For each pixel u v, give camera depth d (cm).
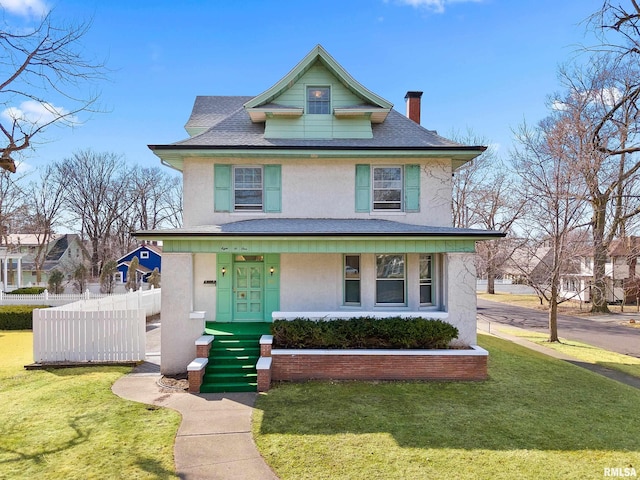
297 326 1166
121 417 862
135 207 6053
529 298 4666
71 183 5566
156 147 1334
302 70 1484
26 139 777
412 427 819
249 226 1316
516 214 2486
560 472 653
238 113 1636
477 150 1391
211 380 1078
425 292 1442
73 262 5566
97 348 1279
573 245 1939
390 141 1478
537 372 1236
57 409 905
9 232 4188
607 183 1895
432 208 1454
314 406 931
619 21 1010
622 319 2986
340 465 671
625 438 780
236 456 699
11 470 647
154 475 637
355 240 1227
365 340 1174
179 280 1202
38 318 1264
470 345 1236
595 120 1780
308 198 1453
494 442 757
